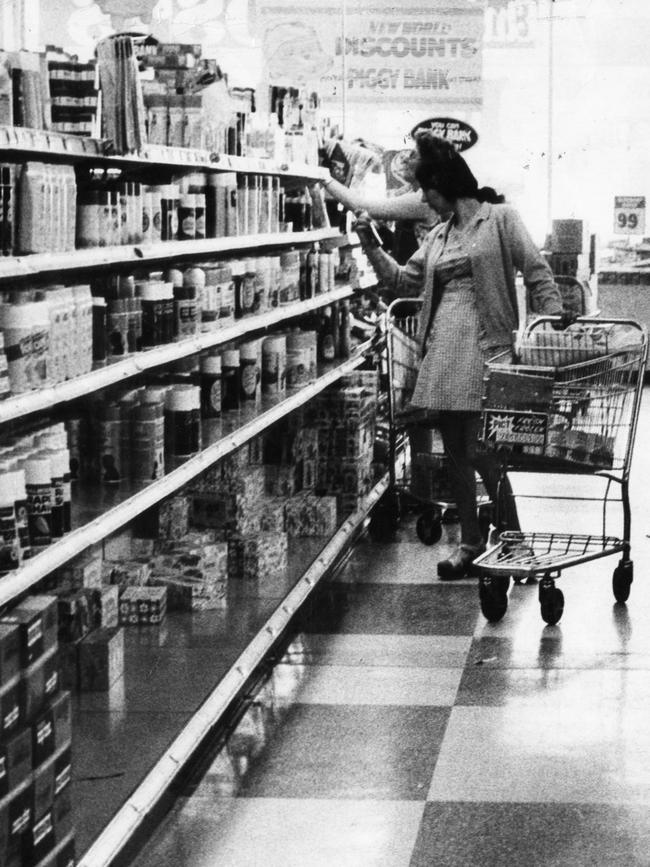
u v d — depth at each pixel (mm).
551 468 5484
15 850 2480
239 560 5359
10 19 4906
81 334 3525
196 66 4625
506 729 4207
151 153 3926
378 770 3867
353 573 6285
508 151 14352
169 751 3465
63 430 3357
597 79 14453
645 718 4309
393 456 7062
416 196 7516
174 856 3287
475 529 6207
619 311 13719
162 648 4352
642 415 11148
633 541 6852
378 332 7949
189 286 4484
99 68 3475
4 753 2412
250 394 5656
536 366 5375
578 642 5156
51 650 2727
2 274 2910
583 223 9945
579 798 3666
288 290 6059
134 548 5039
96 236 3670
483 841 3389
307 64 8523
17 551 2885
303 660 4934
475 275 5887
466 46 8500
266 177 5691
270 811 3572
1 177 3064
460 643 5145
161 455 4184
